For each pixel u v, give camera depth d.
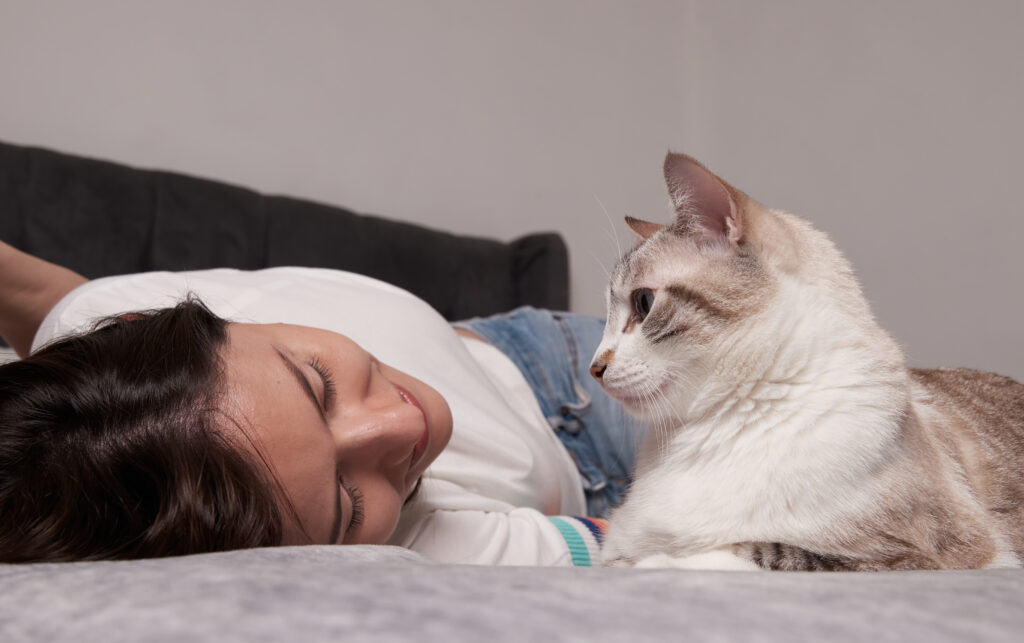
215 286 1.55
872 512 1.06
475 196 3.57
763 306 1.21
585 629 0.31
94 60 2.56
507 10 3.70
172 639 0.30
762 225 1.29
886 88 3.41
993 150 3.09
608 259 3.98
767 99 3.90
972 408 1.53
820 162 3.66
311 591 0.36
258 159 2.92
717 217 1.33
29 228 2.09
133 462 0.77
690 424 1.27
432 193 3.42
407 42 3.36
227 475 0.79
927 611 0.34
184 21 2.75
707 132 4.21
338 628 0.31
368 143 3.23
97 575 0.42
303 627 0.31
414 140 3.37
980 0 3.11
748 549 1.07
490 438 1.52
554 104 3.84
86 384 0.83
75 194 2.18
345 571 0.42
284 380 0.92
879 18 3.43
